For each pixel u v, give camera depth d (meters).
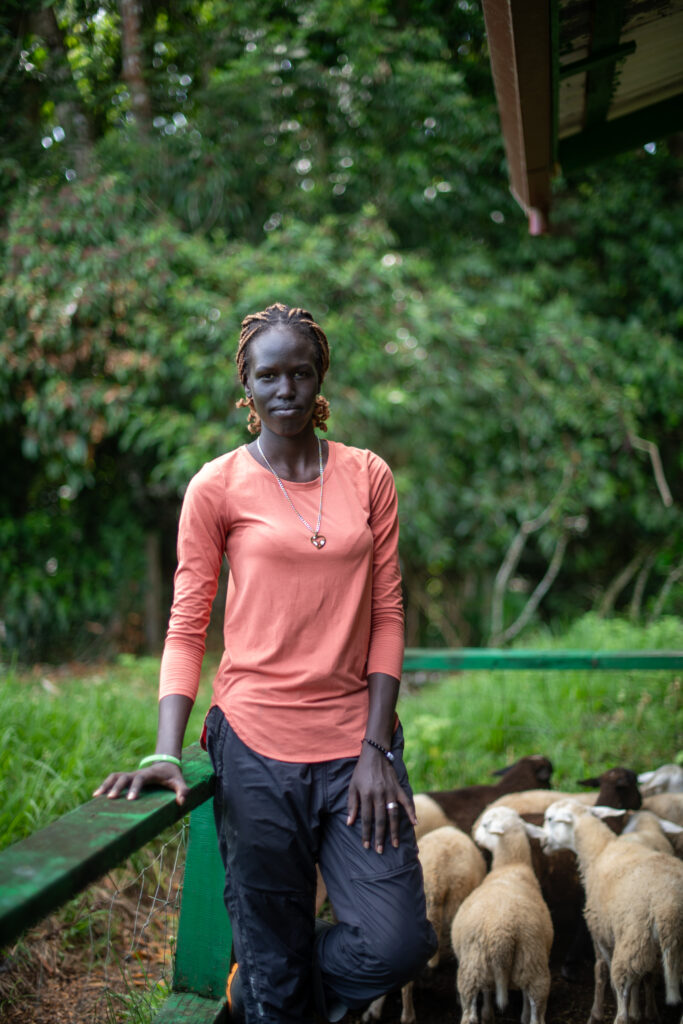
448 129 8.16
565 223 9.64
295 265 7.58
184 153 7.52
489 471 9.48
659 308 9.45
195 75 7.48
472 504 9.23
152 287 7.09
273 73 7.61
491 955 2.49
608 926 2.65
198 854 2.38
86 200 7.01
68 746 4.29
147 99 7.32
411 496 8.66
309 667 1.94
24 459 8.59
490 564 10.07
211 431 7.45
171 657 1.97
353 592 1.96
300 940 2.00
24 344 7.27
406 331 8.08
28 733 4.25
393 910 1.86
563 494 8.93
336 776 1.93
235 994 2.20
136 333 7.38
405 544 9.21
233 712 1.97
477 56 8.09
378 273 7.85
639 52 3.33
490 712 5.62
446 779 4.71
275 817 1.92
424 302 8.23
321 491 2.01
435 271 9.07
